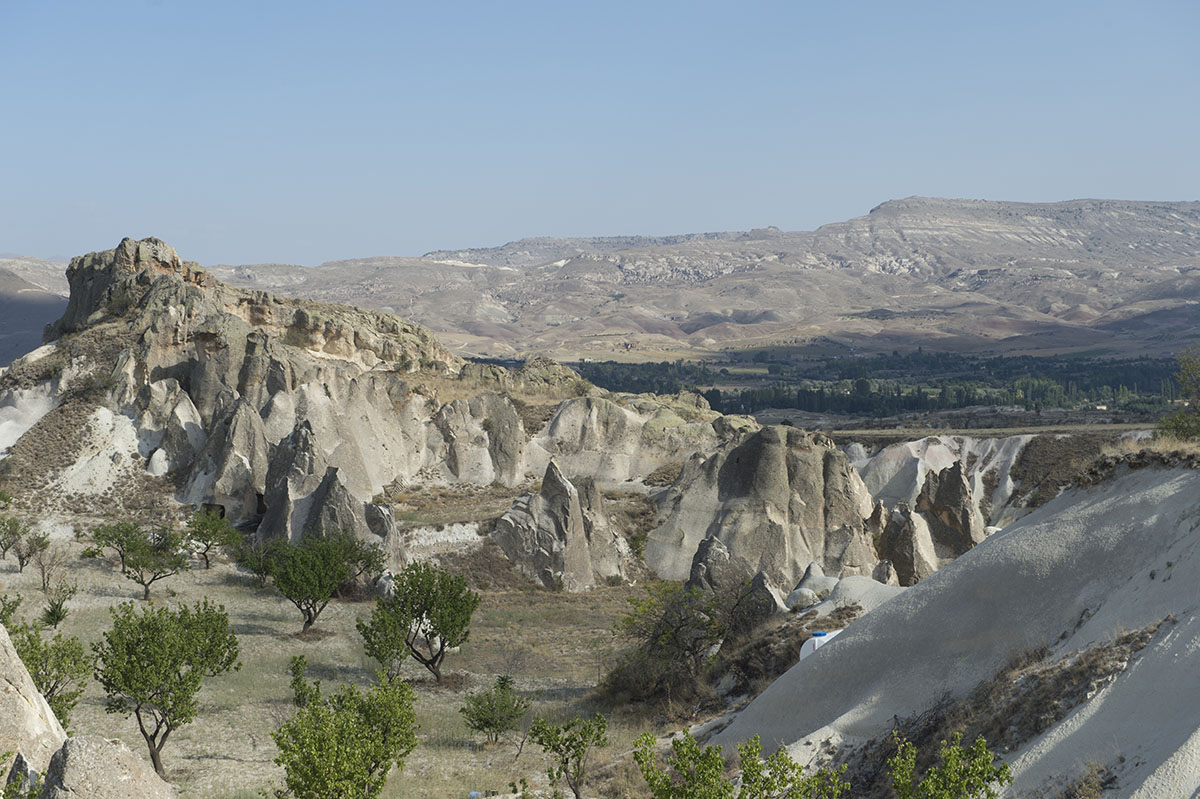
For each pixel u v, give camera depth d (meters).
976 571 33.25
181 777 38.78
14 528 74.12
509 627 72.12
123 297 111.50
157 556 76.31
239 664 40.34
